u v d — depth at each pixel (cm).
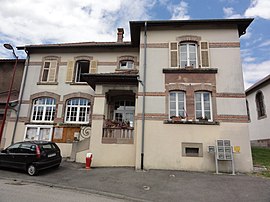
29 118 1369
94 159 1035
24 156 880
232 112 999
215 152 935
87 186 705
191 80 1066
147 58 1125
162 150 984
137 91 1115
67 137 1312
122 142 1057
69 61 1460
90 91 1391
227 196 617
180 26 1162
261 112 1830
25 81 1441
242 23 1109
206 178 809
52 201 541
